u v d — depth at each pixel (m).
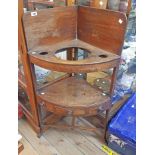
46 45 1.25
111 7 1.21
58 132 1.56
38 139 1.49
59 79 1.48
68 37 1.36
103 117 1.47
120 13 1.05
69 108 1.16
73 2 1.35
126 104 1.49
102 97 1.25
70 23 1.33
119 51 1.12
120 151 1.34
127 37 1.31
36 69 1.43
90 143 1.46
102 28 1.18
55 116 1.56
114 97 1.49
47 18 1.19
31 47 1.17
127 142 1.25
